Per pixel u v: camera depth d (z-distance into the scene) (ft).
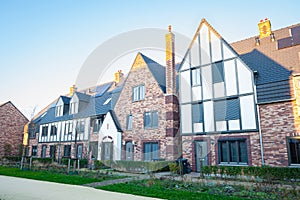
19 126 85.66
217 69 41.24
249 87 37.27
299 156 31.30
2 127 81.10
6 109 83.10
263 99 35.45
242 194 21.20
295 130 32.07
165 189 23.57
